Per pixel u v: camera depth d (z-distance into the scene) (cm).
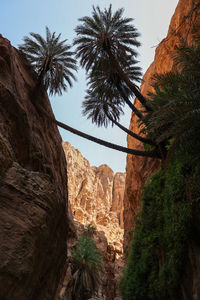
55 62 1667
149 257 1252
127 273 1508
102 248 5416
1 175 723
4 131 959
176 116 814
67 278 2588
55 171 1689
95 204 9281
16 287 600
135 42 1533
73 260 2989
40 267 798
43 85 1709
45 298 887
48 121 1808
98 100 1811
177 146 878
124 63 1534
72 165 9400
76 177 9438
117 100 1825
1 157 745
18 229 645
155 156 1566
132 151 1603
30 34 1677
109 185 11631
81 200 8662
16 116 1121
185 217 841
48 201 862
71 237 3338
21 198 732
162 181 1322
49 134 1791
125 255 2619
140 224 1480
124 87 1689
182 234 847
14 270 584
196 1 1675
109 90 1712
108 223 8556
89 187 9756
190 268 810
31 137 1268
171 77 1028
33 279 728
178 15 2348
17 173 790
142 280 1266
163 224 1126
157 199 1287
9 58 1207
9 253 586
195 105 793
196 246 795
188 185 873
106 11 1545
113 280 4566
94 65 1521
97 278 3056
